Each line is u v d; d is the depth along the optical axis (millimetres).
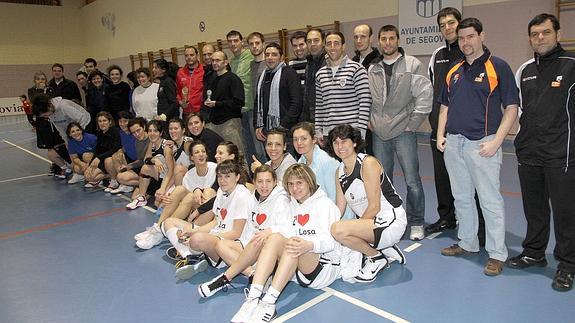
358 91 3553
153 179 5168
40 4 17422
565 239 2764
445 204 3814
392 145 3750
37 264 3570
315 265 2816
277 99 4188
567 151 2650
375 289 2883
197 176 4031
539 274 2969
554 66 2648
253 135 5145
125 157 5742
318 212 2828
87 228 4430
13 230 4457
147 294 2979
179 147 4688
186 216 3857
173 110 5555
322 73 3695
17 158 8812
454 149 3086
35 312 2799
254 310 2541
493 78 2836
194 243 3082
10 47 16719
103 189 6035
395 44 3504
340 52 3576
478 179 3000
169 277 3242
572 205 2705
